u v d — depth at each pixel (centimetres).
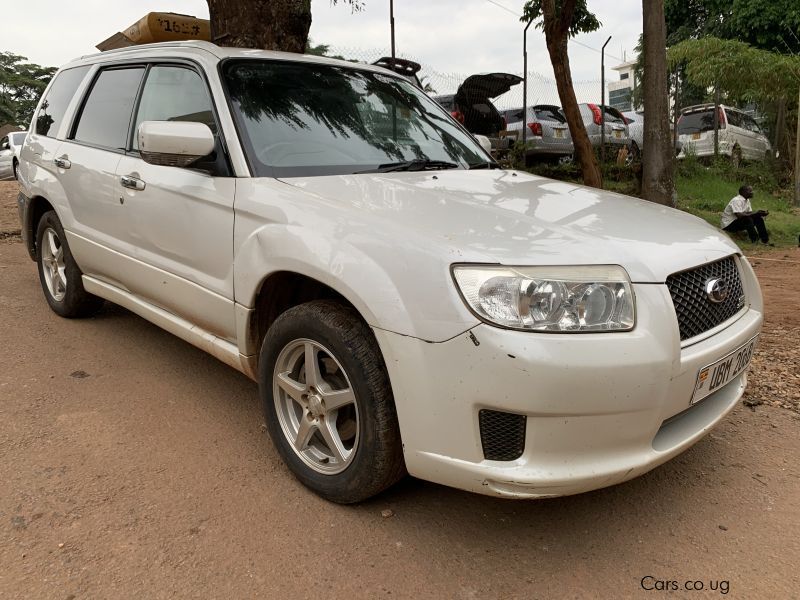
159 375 367
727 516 251
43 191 428
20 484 259
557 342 196
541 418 199
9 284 546
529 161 1247
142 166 334
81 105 420
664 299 215
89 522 237
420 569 219
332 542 231
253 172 279
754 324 264
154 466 276
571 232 227
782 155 1692
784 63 1430
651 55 832
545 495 204
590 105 1284
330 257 231
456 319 201
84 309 443
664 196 855
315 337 242
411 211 239
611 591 211
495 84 1044
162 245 321
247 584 210
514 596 208
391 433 227
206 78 314
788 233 1034
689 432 236
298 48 593
